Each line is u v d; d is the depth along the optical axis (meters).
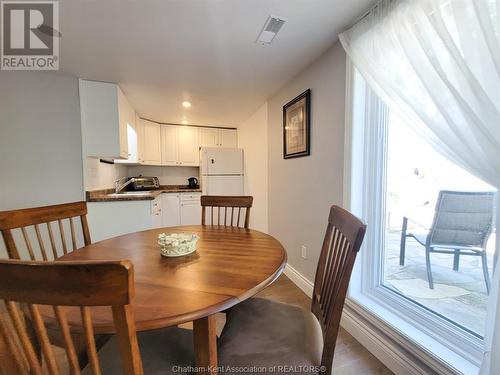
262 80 2.57
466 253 1.28
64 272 0.46
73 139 2.49
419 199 1.49
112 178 3.56
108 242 1.38
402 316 1.50
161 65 2.21
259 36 1.75
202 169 4.29
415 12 1.12
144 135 4.21
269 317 1.12
